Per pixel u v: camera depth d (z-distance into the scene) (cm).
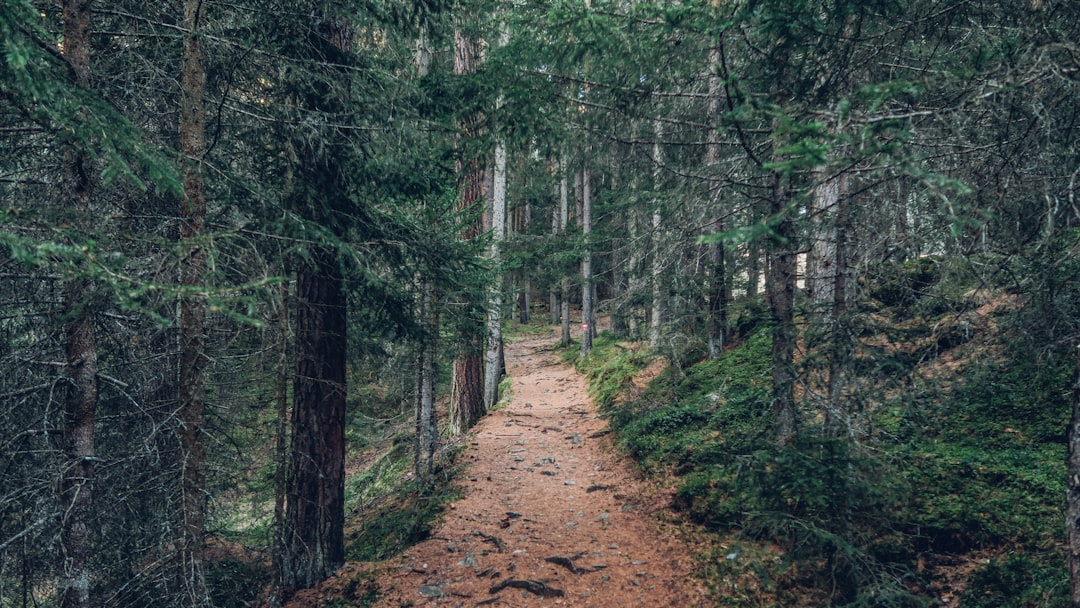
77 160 522
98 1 585
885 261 533
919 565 601
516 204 2177
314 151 683
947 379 573
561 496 1016
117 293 374
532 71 662
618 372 1711
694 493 856
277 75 681
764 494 557
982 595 549
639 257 1052
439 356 1134
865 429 561
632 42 599
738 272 1066
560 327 3756
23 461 580
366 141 682
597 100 725
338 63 706
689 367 1402
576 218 2495
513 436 1383
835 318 558
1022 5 505
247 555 870
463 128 780
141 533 689
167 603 600
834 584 546
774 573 655
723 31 499
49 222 405
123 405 711
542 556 788
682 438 1047
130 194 669
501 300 1102
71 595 521
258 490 920
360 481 1504
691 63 680
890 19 561
